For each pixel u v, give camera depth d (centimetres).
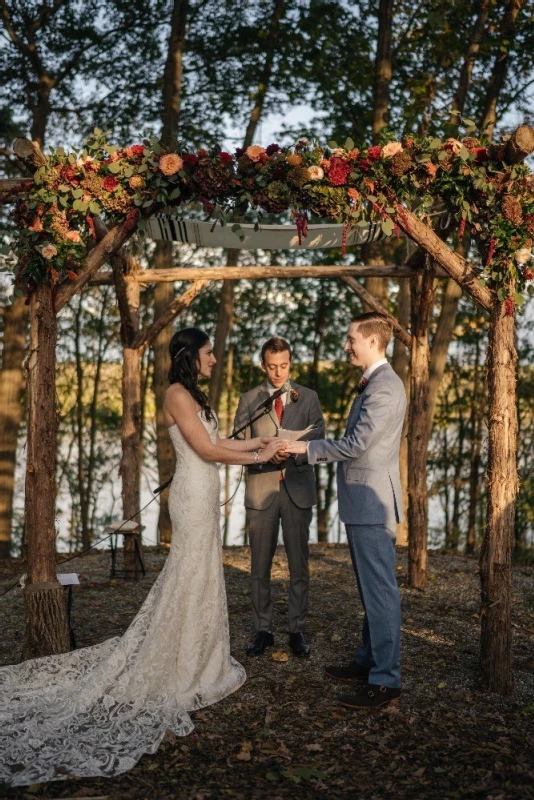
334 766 317
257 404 453
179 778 307
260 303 1767
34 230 398
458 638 495
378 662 374
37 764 309
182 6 1111
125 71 1254
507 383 408
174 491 378
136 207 416
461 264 416
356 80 1172
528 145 378
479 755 327
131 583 662
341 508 385
